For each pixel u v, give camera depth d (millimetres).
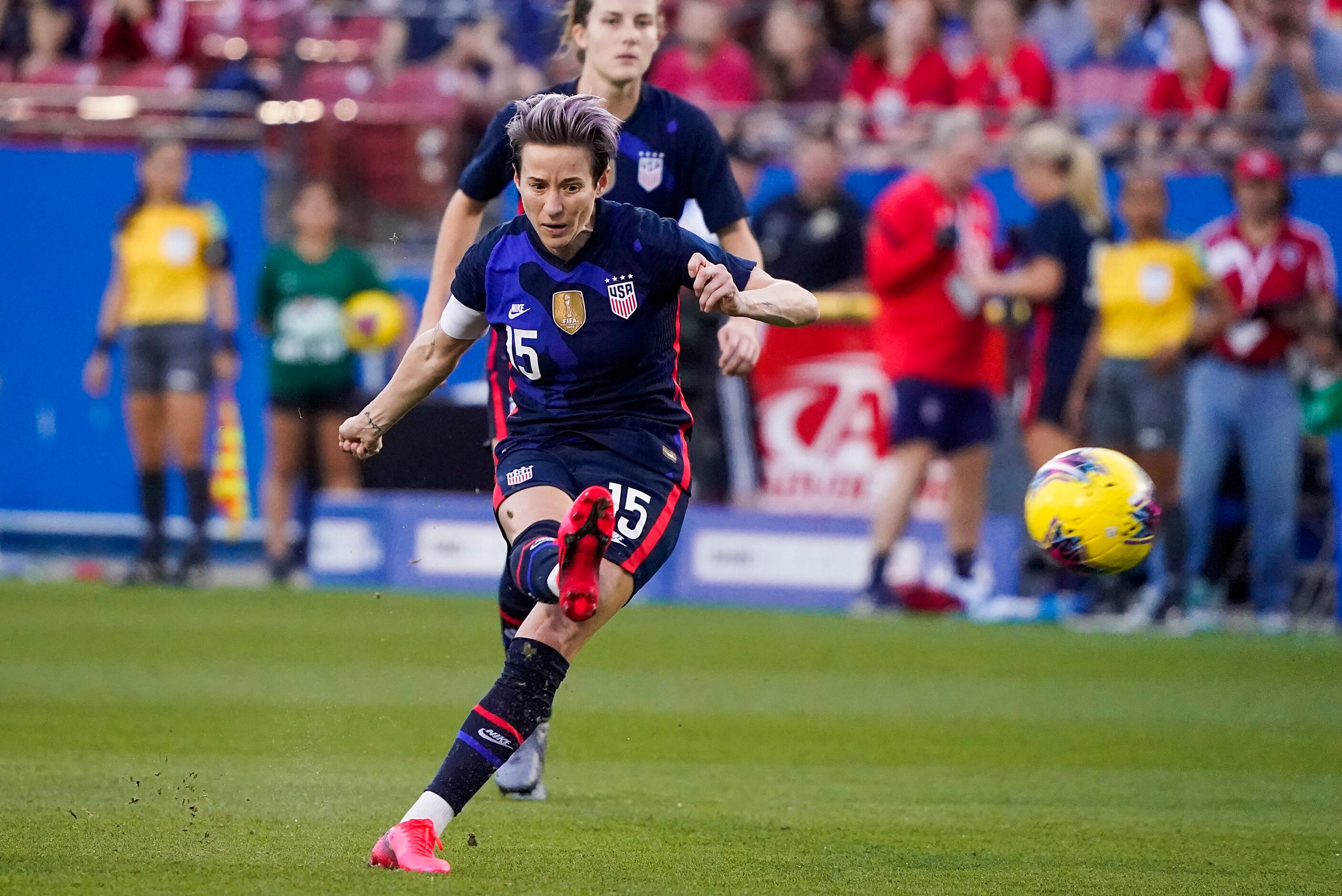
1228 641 40500
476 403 46750
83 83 54344
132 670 30562
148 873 14734
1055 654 37219
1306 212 43156
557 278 15430
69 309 47406
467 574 46938
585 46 20125
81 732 23906
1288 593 43750
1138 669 35031
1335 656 37812
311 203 45062
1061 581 44938
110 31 54781
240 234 47219
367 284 46000
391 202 49125
